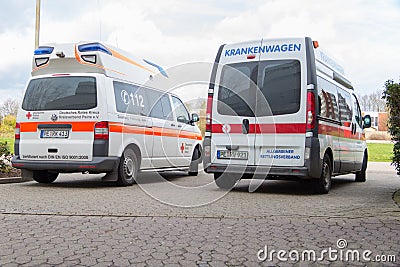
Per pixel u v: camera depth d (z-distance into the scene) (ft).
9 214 19.92
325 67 29.73
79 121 29.63
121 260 13.52
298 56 27.43
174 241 15.61
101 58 30.25
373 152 97.60
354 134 35.70
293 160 26.86
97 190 29.04
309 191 29.89
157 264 13.19
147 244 15.23
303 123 26.76
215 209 21.94
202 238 16.02
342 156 32.19
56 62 30.86
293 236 16.34
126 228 17.40
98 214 19.89
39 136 30.35
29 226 17.65
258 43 28.55
